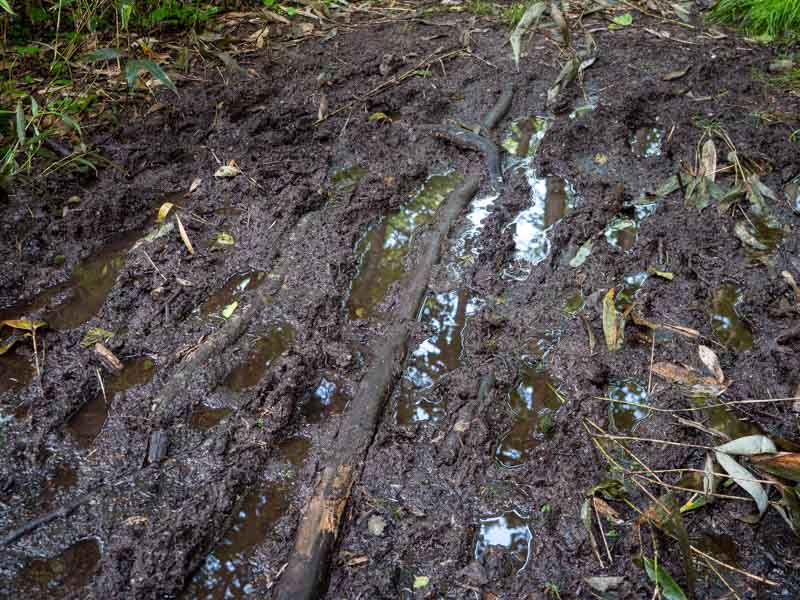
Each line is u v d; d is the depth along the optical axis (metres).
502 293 2.72
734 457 2.07
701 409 2.26
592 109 3.89
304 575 1.78
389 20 4.89
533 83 4.15
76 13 4.23
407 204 3.25
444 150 3.57
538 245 2.98
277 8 4.91
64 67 4.01
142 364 2.42
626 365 2.41
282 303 2.65
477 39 4.63
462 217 3.11
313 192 3.20
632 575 1.80
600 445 2.14
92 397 2.30
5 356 2.42
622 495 1.98
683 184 3.24
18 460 2.08
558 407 2.28
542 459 2.09
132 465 2.07
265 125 3.67
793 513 1.91
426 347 2.50
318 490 1.98
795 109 3.79
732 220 3.05
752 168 3.36
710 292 2.73
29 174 3.21
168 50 4.31
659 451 2.13
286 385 2.27
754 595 1.77
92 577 1.81
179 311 2.61
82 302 2.68
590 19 4.86
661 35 4.61
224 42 4.43
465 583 1.79
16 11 4.26
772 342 2.47
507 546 1.89
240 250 2.92
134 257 2.85
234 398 2.30
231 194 3.23
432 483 2.03
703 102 3.89
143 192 3.21
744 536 1.92
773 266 2.81
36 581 1.79
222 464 2.07
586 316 2.59
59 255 2.88
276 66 4.23
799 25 4.54
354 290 2.76
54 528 1.91
